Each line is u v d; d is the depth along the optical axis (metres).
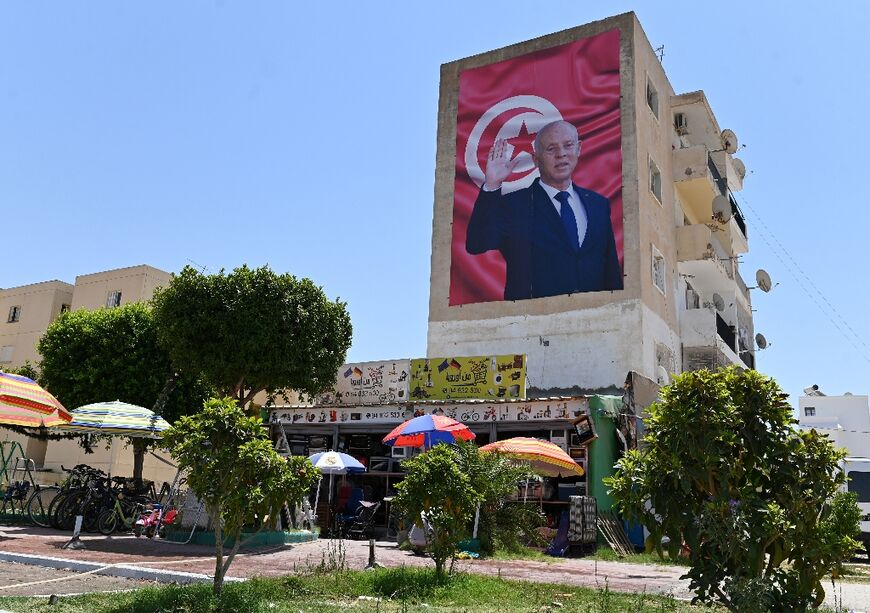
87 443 22.39
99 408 16.50
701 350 31.16
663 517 6.25
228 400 7.44
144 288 39.28
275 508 7.38
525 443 16.64
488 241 30.56
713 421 6.00
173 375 25.31
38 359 41.25
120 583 9.04
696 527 6.09
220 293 23.33
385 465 21.89
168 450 7.67
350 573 9.98
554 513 19.33
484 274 30.25
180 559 11.48
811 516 6.02
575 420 19.36
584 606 8.28
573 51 31.05
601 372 26.84
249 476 7.27
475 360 23.94
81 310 29.41
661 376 28.06
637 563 15.61
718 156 37.03
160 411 23.45
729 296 36.16
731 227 36.69
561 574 12.17
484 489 12.48
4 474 23.05
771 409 6.22
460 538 9.71
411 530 14.52
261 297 23.50
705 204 34.59
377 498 21.72
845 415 65.00
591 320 27.61
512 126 31.50
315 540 16.48
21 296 43.72
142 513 16.30
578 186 29.33
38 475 35.91
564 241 29.03
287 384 24.08
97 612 6.80
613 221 28.25
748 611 5.72
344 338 25.81
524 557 15.12
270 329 23.19
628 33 30.12
